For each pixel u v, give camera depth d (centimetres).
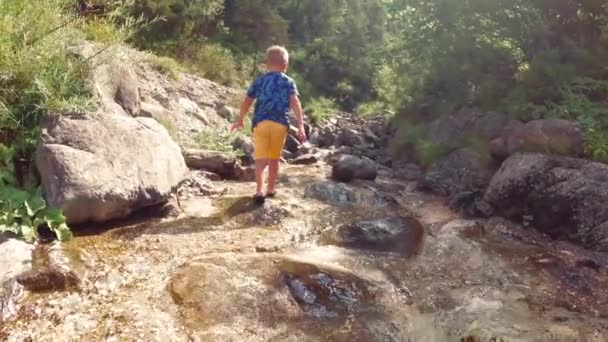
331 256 377
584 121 518
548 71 611
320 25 2184
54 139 391
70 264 318
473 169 589
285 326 281
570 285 346
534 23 711
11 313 265
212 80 1154
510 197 479
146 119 480
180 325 272
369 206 521
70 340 250
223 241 389
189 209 462
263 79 489
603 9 655
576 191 434
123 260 338
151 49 1020
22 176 403
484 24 771
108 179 388
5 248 316
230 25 1594
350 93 1991
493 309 310
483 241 423
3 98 407
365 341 272
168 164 453
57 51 451
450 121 774
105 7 637
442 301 320
